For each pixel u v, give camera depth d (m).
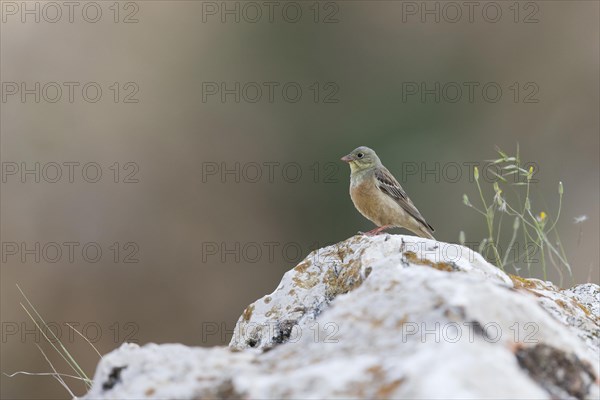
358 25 20.58
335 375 2.79
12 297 15.38
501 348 2.86
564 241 16.27
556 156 19.09
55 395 13.84
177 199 18.25
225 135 19.55
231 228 18.41
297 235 18.95
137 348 3.35
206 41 20.20
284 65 20.38
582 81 19.73
